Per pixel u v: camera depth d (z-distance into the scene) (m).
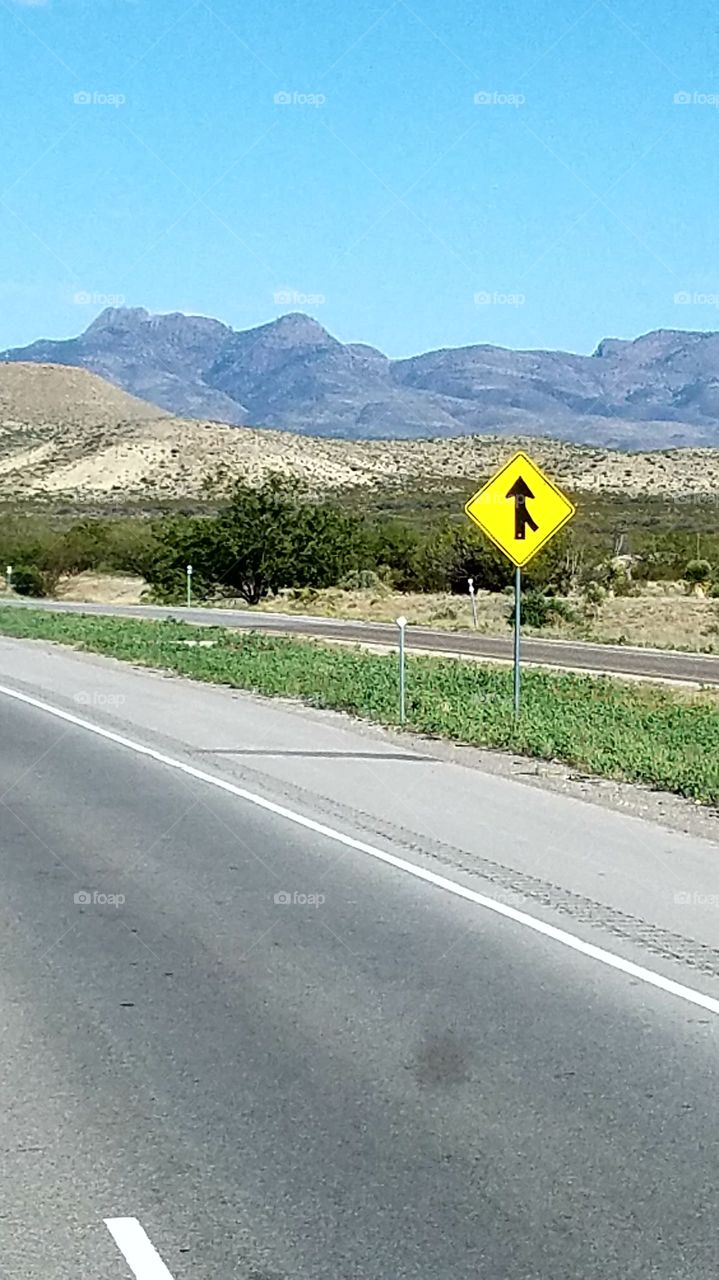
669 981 9.72
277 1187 6.41
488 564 72.94
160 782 18.00
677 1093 7.66
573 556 72.25
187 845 14.18
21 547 84.50
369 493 147.12
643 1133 7.10
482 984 9.64
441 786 17.91
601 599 63.03
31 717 24.45
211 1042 8.41
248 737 22.34
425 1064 8.06
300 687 28.86
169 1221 6.07
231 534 71.38
